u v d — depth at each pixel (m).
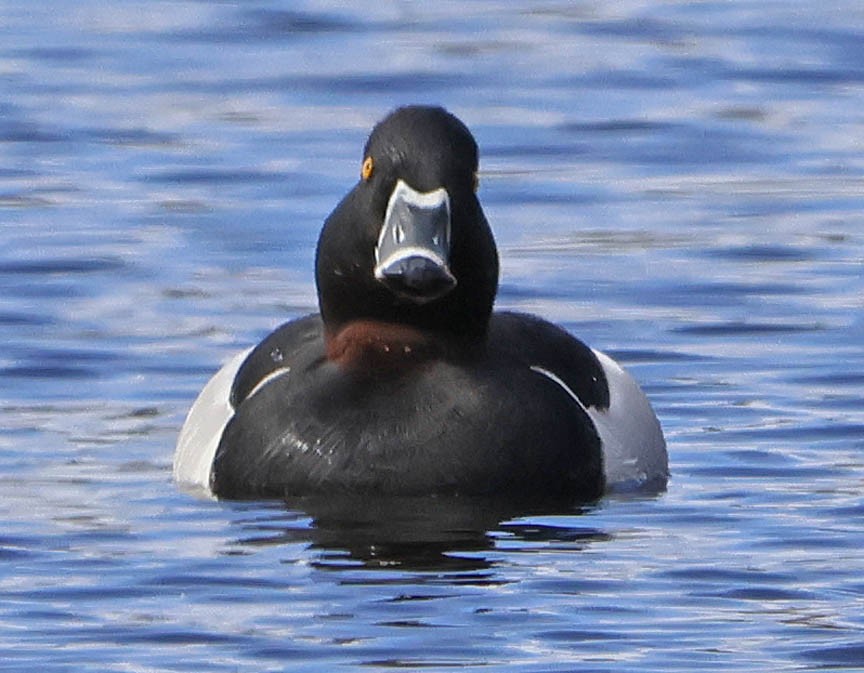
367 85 24.47
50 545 11.16
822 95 24.34
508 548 11.06
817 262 18.05
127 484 12.40
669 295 17.11
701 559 10.88
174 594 10.38
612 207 19.94
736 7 28.41
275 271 17.75
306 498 11.91
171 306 16.64
